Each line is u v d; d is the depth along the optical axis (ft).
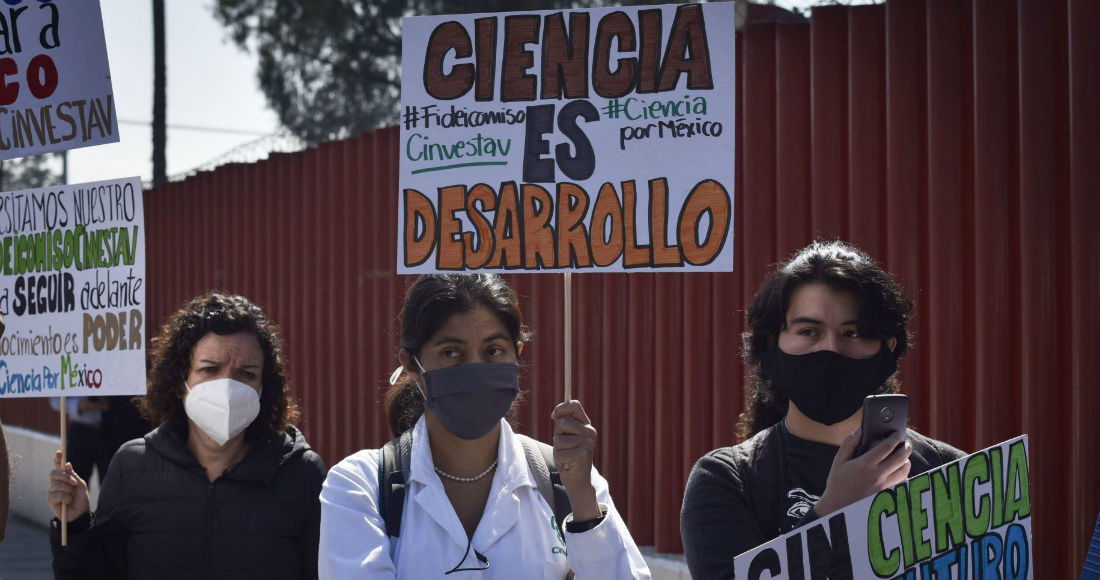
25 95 13.61
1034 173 13.07
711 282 17.17
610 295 18.93
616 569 8.16
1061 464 13.05
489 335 8.54
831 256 8.29
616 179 9.69
